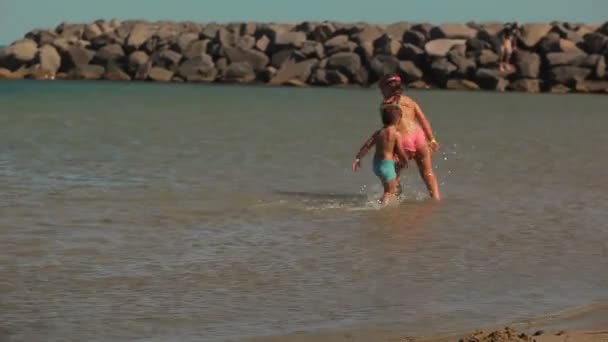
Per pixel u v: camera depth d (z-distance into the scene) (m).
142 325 20.72
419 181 42.91
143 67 179.88
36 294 22.94
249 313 21.58
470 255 27.42
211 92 140.00
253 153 54.56
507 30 161.12
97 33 191.38
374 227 31.59
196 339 19.80
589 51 161.12
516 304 22.23
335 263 26.33
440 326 20.50
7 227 30.83
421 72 164.12
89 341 19.69
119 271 25.27
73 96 123.50
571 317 20.94
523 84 158.12
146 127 73.75
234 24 183.62
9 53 187.62
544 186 42.00
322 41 177.62
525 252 27.95
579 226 32.19
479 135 70.94
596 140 67.12
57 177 42.72
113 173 44.47
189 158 51.38
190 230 30.91
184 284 24.02
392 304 22.28
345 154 55.09
